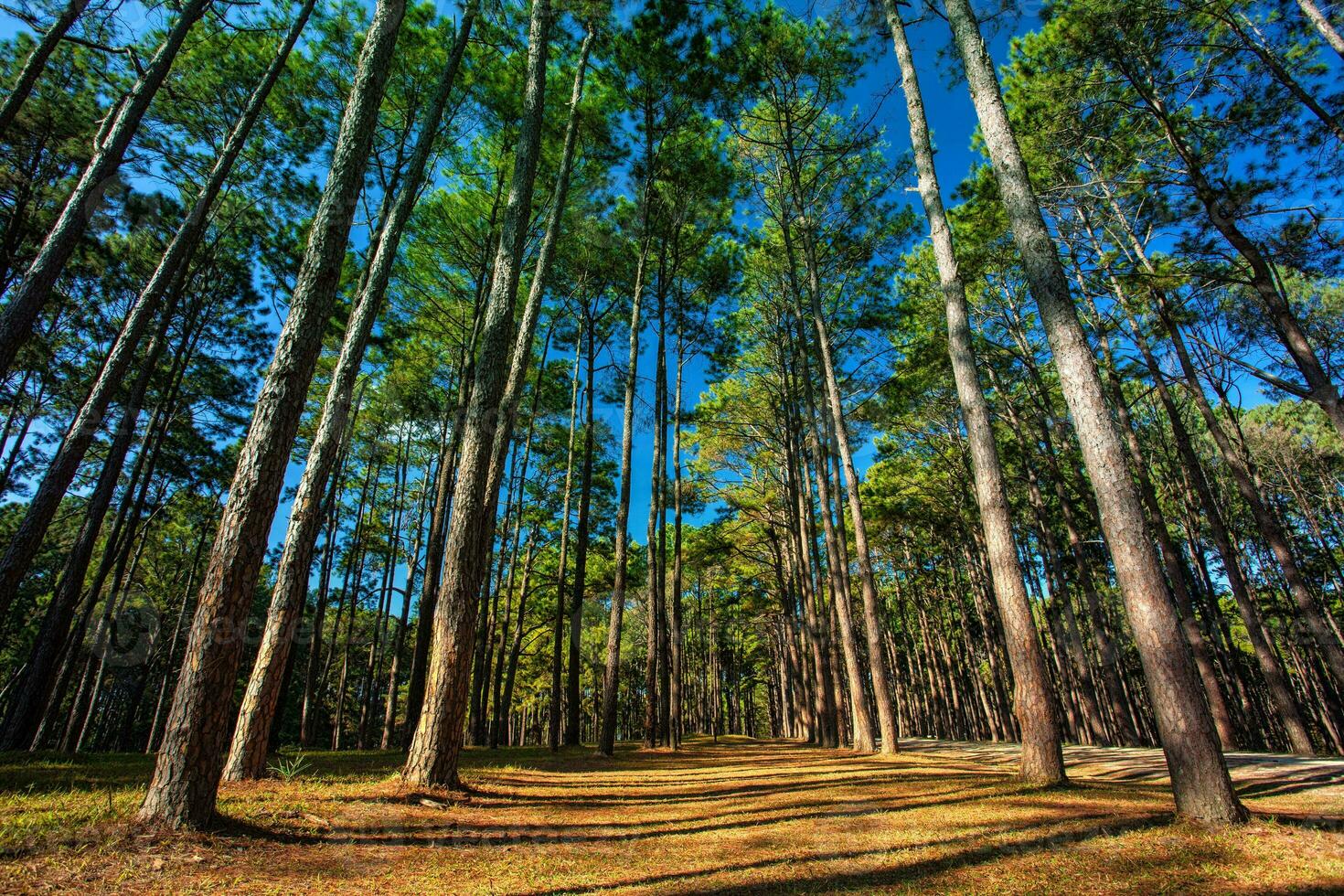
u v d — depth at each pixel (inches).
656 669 603.5
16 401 575.5
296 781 232.5
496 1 388.8
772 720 1758.1
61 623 404.8
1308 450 837.8
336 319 570.3
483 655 732.7
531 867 148.0
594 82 559.5
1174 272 462.3
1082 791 226.5
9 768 256.2
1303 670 917.2
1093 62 461.4
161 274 329.4
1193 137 473.1
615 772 390.0
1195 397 521.7
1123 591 191.6
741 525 981.2
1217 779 165.5
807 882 130.3
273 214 543.8
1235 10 412.5
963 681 1326.3
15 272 488.1
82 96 422.6
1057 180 549.0
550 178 538.3
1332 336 523.2
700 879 135.4
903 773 317.7
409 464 903.7
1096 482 201.3
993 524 284.7
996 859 142.1
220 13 370.0
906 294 691.4
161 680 995.9
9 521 755.4
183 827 145.9
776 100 570.9
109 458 436.8
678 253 670.5
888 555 1157.1
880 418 685.9
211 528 890.7
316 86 439.5
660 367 658.8
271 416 173.2
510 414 302.2
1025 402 765.3
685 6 501.7
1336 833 149.3
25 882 113.0
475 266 570.9
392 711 768.9
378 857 151.4
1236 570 510.9
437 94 350.6
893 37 385.7
